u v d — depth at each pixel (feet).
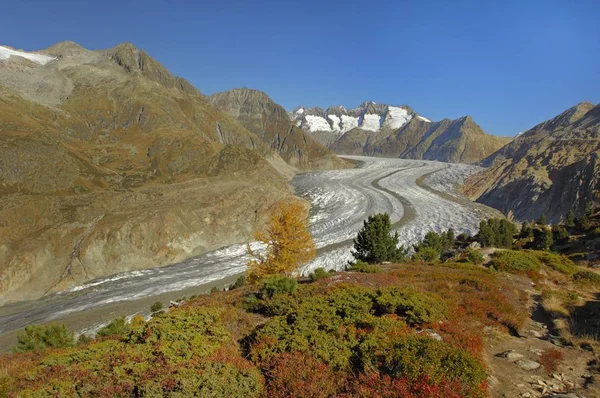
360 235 96.68
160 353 29.09
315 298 39.88
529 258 72.23
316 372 25.58
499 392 24.79
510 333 37.01
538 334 36.55
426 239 130.82
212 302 53.98
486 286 50.47
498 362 29.68
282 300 42.86
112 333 52.29
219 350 30.86
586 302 45.47
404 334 30.71
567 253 105.60
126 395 24.14
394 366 25.02
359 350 28.12
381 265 77.36
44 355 39.47
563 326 37.27
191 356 28.63
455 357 24.54
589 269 76.79
